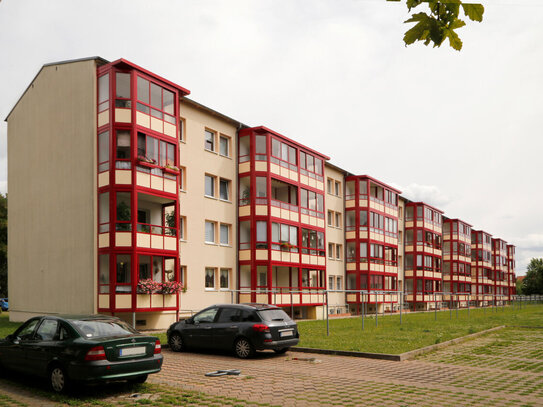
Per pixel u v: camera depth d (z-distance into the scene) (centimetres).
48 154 2628
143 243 2289
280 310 1488
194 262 2789
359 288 4388
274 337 1403
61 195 2508
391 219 4931
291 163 3459
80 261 2352
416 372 1184
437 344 1625
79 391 948
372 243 4512
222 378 1100
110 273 2220
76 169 2431
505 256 10144
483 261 8362
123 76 2327
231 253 3089
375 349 1503
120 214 2280
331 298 4219
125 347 934
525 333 2194
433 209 6169
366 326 2469
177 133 2545
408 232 5809
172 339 1562
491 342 1816
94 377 884
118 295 2206
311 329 2264
